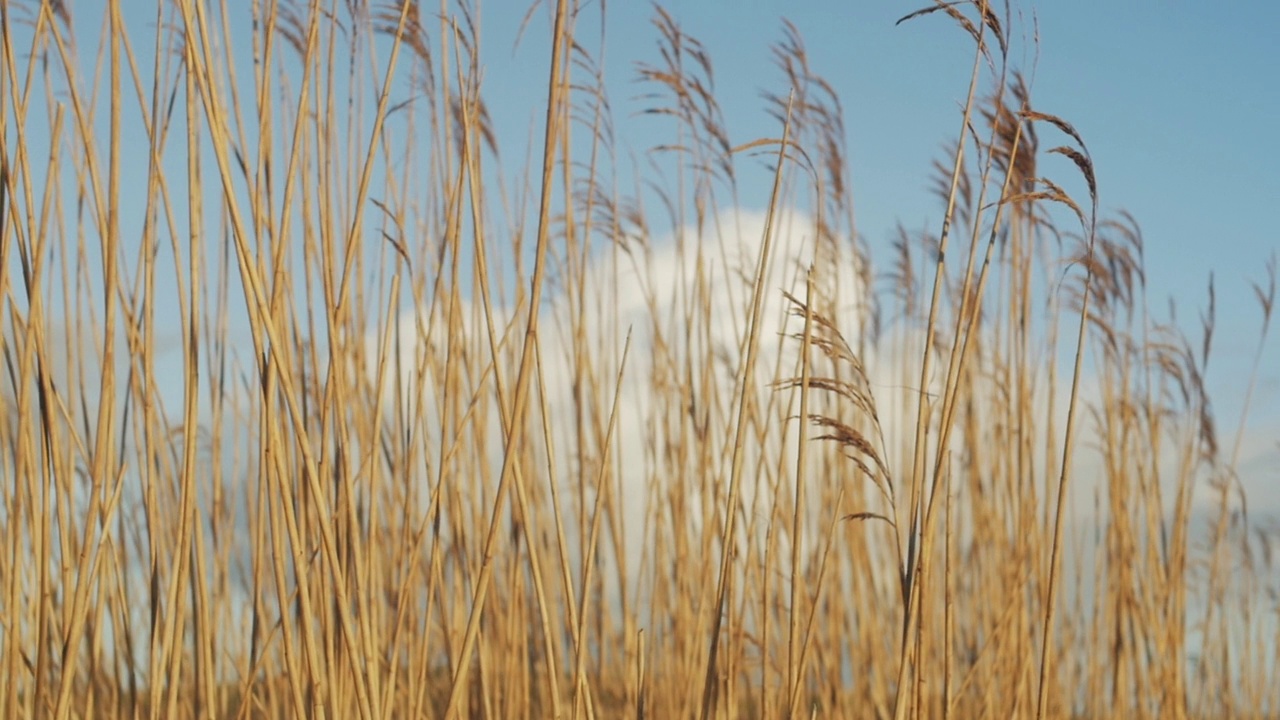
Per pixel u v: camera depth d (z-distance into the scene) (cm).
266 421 232
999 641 406
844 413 513
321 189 255
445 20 294
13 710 247
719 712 297
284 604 234
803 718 254
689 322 420
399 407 316
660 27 426
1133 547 514
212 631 331
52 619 290
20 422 248
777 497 287
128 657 283
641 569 424
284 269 244
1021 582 389
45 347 252
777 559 402
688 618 411
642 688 275
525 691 370
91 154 252
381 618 328
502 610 393
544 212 225
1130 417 522
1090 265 240
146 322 258
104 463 263
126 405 285
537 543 428
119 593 288
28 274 251
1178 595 504
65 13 306
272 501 237
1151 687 495
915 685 239
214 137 225
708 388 398
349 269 254
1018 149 343
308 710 294
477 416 385
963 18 232
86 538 244
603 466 257
